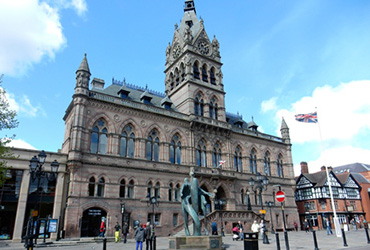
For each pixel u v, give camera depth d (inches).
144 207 1481.3
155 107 1717.5
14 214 1305.4
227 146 1950.1
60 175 1365.7
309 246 884.0
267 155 2229.3
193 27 2241.6
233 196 1846.7
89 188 1360.7
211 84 2070.6
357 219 2610.7
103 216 1378.0
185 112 1879.9
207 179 1763.0
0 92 917.8
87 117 1446.9
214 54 2166.6
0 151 919.7
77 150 1344.7
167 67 2213.3
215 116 2017.7
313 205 2469.2
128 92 1724.9
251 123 2305.6
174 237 727.1
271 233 1589.6
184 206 799.7
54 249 920.9
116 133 1513.3
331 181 2556.6
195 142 1806.1
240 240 1169.4
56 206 1318.9
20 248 968.9
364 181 2952.8
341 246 863.1
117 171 1453.0
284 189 2208.4
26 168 1310.3
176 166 1667.1
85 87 1464.1
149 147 1628.9
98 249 901.8
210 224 1471.5
